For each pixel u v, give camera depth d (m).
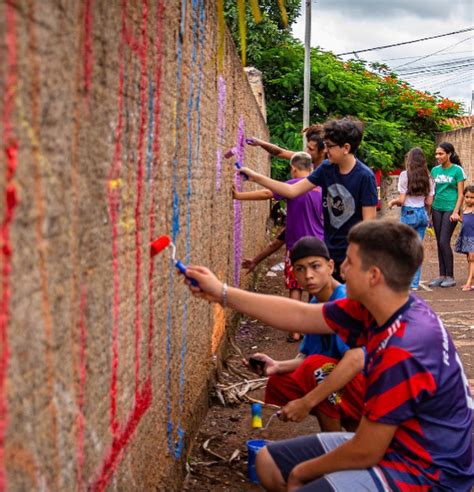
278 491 2.92
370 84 20.12
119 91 2.31
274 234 15.49
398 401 2.35
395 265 2.43
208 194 4.74
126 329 2.52
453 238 16.03
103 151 2.15
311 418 4.81
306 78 16.77
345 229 5.05
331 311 2.87
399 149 19.95
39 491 1.68
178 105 3.48
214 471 3.92
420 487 2.40
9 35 1.47
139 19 2.57
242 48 2.49
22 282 1.56
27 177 1.57
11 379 1.51
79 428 1.99
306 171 6.35
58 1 1.73
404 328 2.41
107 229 2.22
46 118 1.67
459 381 2.48
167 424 3.41
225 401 5.02
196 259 4.22
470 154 18.73
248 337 6.99
